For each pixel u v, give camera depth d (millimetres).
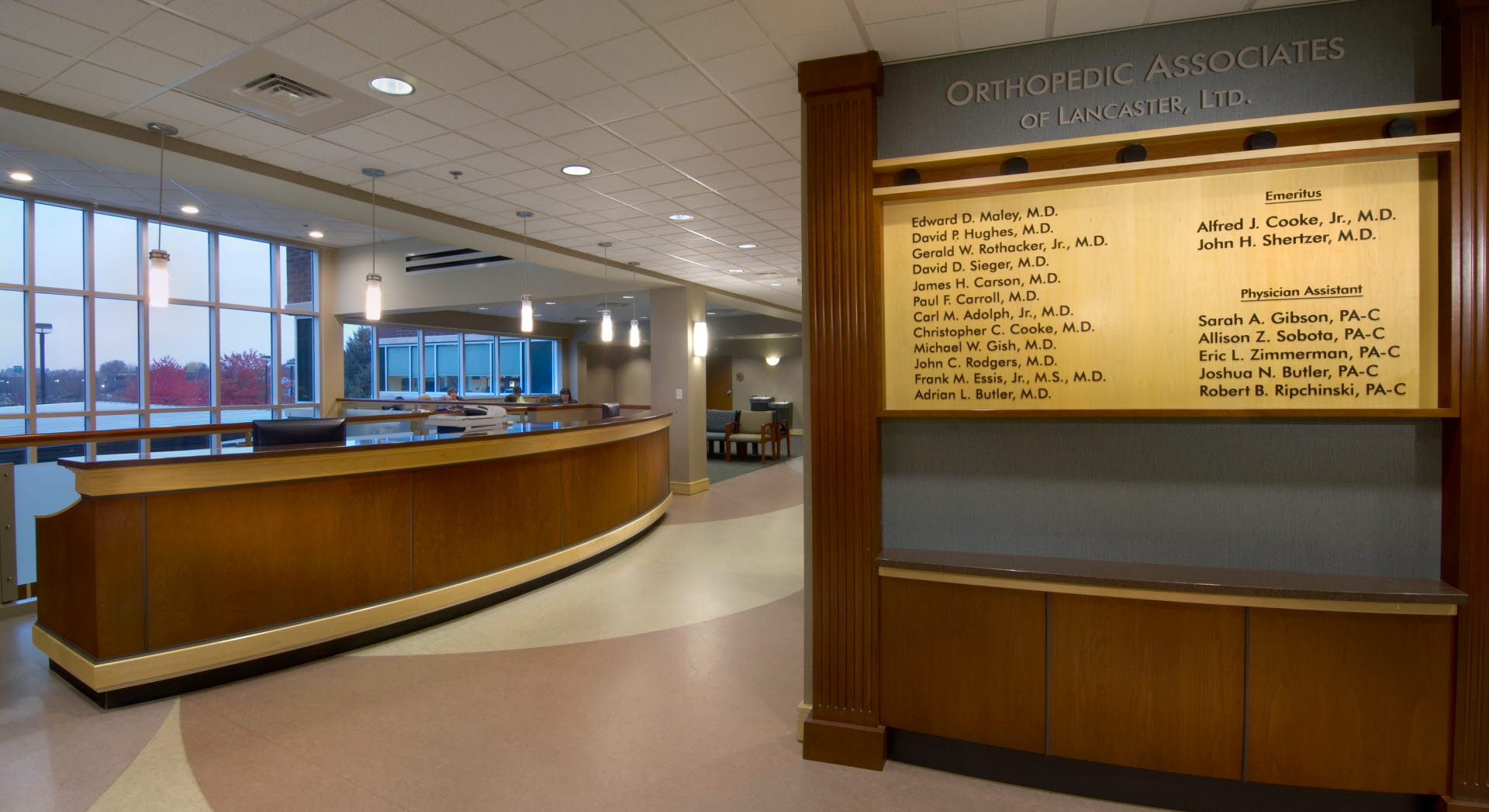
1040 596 2289
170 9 2311
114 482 2816
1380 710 2039
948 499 2557
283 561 3268
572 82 2887
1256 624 2104
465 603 4078
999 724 2346
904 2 2189
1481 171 1967
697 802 2238
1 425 6855
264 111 3172
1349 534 2184
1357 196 2105
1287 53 2193
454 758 2490
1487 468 1972
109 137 3291
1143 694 2201
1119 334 2312
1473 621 1977
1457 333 1996
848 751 2473
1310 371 2152
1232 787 2168
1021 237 2402
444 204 4840
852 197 2492
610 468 5469
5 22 2377
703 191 4520
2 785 2305
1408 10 2104
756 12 2295
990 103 2490
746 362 16438
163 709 2859
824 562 2523
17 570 3857
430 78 2838
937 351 2502
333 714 2828
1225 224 2209
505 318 13766
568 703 2949
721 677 3221
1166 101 2307
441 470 3936
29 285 7070
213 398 8789
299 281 9828
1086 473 2412
